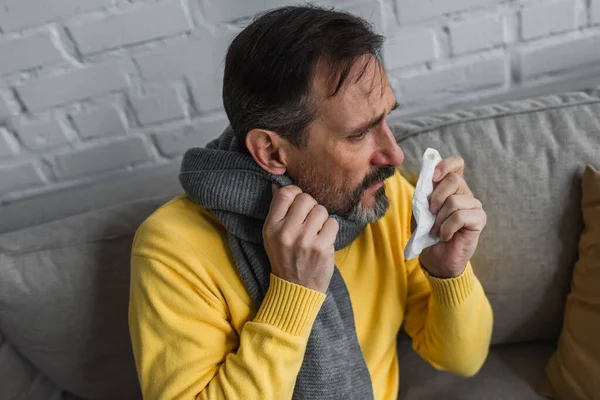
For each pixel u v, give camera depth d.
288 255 0.67
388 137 0.67
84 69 1.00
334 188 0.70
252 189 0.71
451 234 0.71
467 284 0.79
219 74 1.03
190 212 0.77
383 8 0.98
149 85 1.03
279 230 0.67
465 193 0.74
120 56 0.99
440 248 0.78
